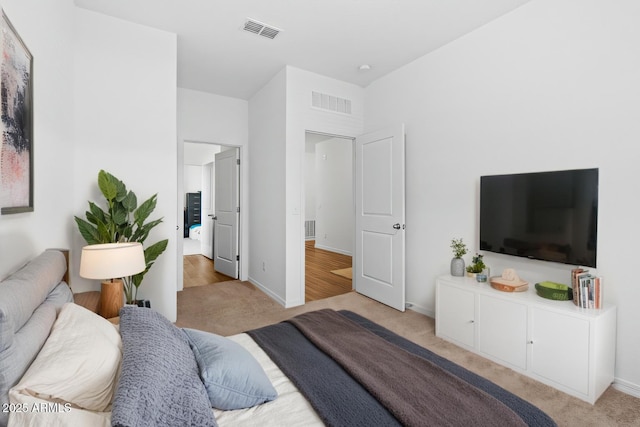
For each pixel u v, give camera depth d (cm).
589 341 177
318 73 363
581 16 208
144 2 238
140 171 270
